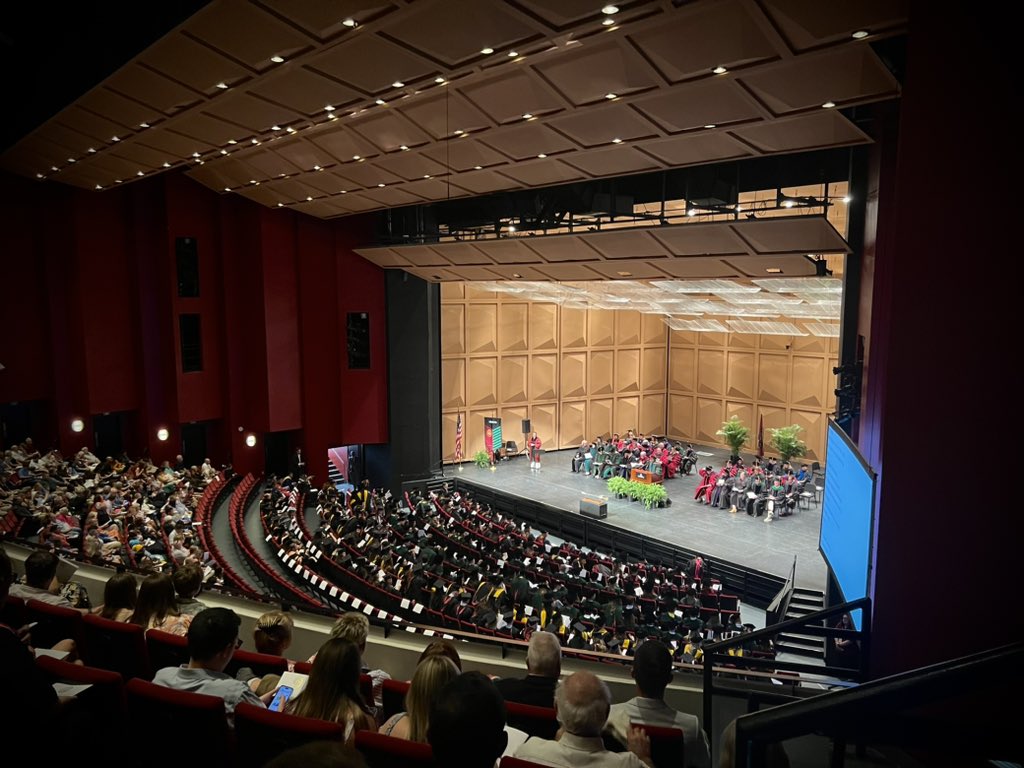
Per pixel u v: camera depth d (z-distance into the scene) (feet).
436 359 103.65
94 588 28.60
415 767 10.44
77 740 9.57
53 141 61.05
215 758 12.02
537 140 49.24
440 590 52.24
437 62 37.91
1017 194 19.56
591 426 127.13
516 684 14.90
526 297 93.35
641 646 13.47
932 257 20.66
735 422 107.14
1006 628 20.58
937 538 21.15
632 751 11.37
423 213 86.79
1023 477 20.16
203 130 53.98
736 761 5.13
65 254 81.66
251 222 88.17
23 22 49.39
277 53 37.58
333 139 58.75
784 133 41.45
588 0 30.96
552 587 61.93
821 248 50.24
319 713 12.27
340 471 110.11
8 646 7.39
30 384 80.59
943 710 19.27
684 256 59.41
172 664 16.58
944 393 20.76
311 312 91.91
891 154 37.93
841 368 46.98
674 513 90.53
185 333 87.30
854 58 32.45
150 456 86.69
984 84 19.71
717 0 30.30
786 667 22.70
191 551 48.98
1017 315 19.83
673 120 42.19
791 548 77.36
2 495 55.31
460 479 104.47
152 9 35.60
